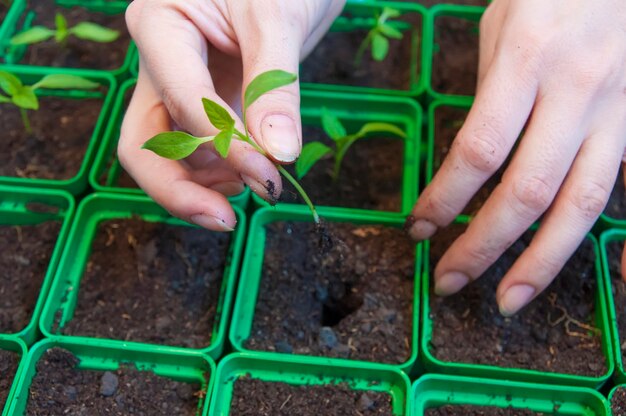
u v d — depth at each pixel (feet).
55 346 1.49
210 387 1.45
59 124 1.77
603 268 1.57
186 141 1.28
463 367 1.49
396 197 1.70
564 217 1.42
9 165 1.71
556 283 1.57
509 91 1.43
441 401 1.48
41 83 1.68
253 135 1.32
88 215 1.63
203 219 1.41
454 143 1.45
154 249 1.60
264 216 1.62
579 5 1.45
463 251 1.47
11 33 1.88
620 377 1.49
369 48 1.88
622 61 1.44
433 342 1.52
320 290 1.60
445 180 1.45
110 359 1.50
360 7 1.89
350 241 1.61
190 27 1.44
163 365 1.50
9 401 1.43
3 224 1.65
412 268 1.58
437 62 1.86
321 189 1.71
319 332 1.55
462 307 1.55
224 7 1.44
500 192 1.43
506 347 1.52
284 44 1.39
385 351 1.52
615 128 1.44
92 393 1.47
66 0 1.94
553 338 1.53
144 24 1.43
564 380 1.48
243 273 1.56
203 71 1.40
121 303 1.56
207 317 1.56
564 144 1.41
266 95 1.33
